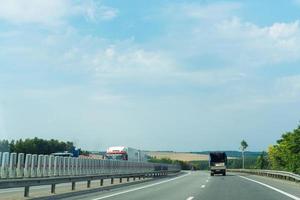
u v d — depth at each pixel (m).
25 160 26.75
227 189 33.41
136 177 57.62
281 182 44.97
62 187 33.88
